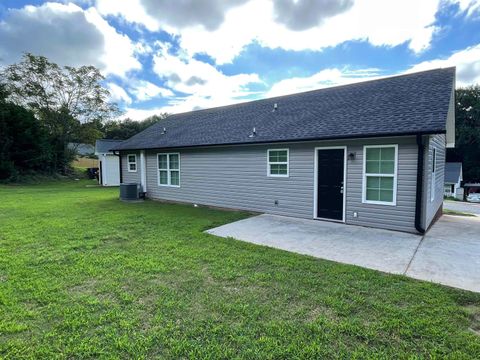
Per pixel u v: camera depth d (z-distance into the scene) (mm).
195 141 10680
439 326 2727
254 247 5352
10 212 9047
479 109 34812
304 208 8227
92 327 2721
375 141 6840
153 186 12922
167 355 2328
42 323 2773
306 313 2980
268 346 2426
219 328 2686
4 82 26094
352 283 3740
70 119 29172
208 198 10750
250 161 9367
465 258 4762
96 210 9586
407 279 3867
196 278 3879
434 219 8086
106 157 22094
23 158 23047
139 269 4176
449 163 36062
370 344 2475
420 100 7273
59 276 3906
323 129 7699
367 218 7121
